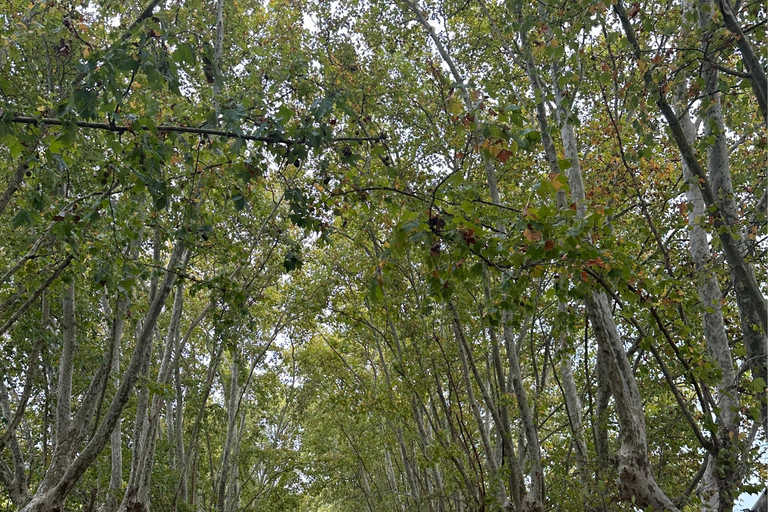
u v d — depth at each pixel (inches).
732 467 226.8
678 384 298.5
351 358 684.1
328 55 383.6
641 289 200.2
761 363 213.9
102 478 530.6
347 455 706.2
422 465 370.0
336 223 350.6
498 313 185.2
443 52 370.3
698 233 258.1
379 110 365.1
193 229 262.2
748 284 198.8
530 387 524.4
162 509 549.3
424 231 147.0
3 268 346.3
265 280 486.3
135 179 191.5
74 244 230.2
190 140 236.4
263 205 419.8
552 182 142.3
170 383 388.8
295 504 686.5
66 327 327.0
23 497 372.2
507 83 350.6
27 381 356.8
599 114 346.3
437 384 361.7
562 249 143.5
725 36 207.6
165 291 299.3
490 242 146.5
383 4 420.2
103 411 489.4
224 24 371.6
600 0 208.8
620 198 329.1
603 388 282.8
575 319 260.2
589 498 272.4
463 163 234.4
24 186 257.0
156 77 179.5
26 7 253.3
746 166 325.7
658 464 323.9
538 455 308.3
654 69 215.6
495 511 318.3
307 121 199.3
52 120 183.9
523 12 289.0
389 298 382.3
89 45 236.5
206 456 836.6
